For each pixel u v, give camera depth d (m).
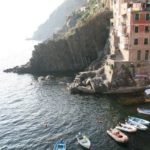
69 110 72.69
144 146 50.59
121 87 83.56
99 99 79.38
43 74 127.75
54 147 51.62
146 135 54.78
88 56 130.38
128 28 84.56
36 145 53.91
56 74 125.00
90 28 126.88
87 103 76.94
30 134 59.25
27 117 70.25
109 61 88.56
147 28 82.62
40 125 63.97
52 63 132.50
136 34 82.69
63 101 81.44
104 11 126.75
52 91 95.12
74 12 180.12
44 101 83.50
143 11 81.06
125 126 57.91
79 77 95.88
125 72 84.12
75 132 58.56
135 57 84.44
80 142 52.53
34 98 88.19
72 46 129.25
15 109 77.88
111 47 106.69
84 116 67.31
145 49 84.06
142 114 65.62
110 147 51.06
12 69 142.00
